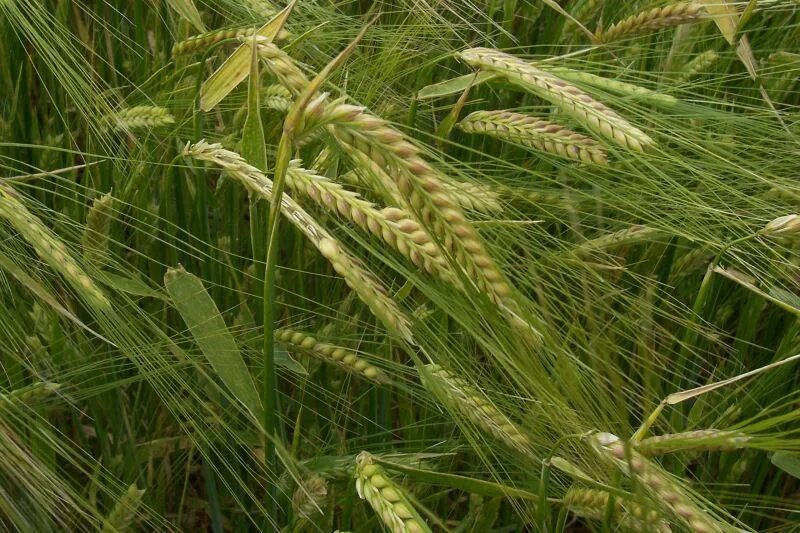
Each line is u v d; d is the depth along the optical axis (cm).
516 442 88
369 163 81
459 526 101
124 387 106
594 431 82
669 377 107
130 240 105
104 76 111
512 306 80
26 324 100
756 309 107
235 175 86
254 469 104
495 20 118
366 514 100
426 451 101
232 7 103
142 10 111
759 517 110
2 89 108
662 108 103
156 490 107
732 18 105
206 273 104
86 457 104
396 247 81
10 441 86
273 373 86
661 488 81
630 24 103
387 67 106
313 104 79
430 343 90
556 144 94
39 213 93
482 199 94
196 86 98
